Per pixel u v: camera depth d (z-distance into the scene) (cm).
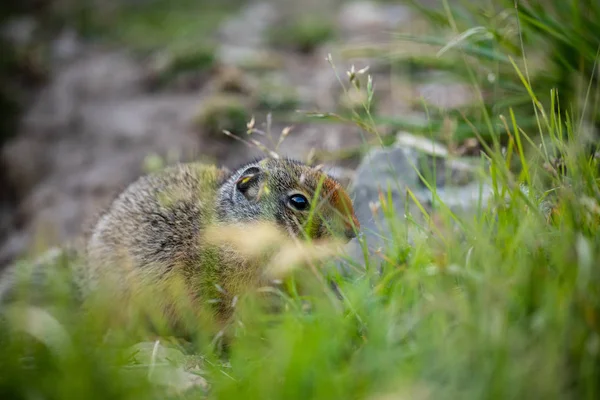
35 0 2386
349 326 608
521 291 550
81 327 604
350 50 1371
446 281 598
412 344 555
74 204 1435
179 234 892
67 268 977
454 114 1052
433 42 1022
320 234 843
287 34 1917
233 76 1539
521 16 938
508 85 1016
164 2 2462
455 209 862
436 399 484
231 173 968
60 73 1931
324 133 1262
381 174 959
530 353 494
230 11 2302
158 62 1778
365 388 513
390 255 720
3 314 879
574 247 551
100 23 2278
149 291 888
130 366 627
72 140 1641
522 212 654
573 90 964
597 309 509
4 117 1852
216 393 566
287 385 521
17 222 1542
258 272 841
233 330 764
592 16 987
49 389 542
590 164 723
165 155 1426
